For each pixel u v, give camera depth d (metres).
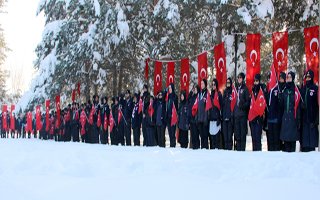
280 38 12.22
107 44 20.42
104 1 20.19
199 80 14.77
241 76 11.35
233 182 5.79
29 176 6.50
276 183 5.62
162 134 13.84
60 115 25.17
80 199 4.70
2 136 38.69
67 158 7.91
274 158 7.45
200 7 17.52
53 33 22.83
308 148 10.05
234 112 11.28
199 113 12.24
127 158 7.95
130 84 23.73
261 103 10.62
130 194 4.95
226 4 15.91
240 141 11.23
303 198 4.63
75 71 22.92
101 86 23.20
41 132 30.28
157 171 6.89
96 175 6.67
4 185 5.64
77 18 22.12
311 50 11.47
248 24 15.48
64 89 26.02
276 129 10.58
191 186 5.46
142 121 14.71
